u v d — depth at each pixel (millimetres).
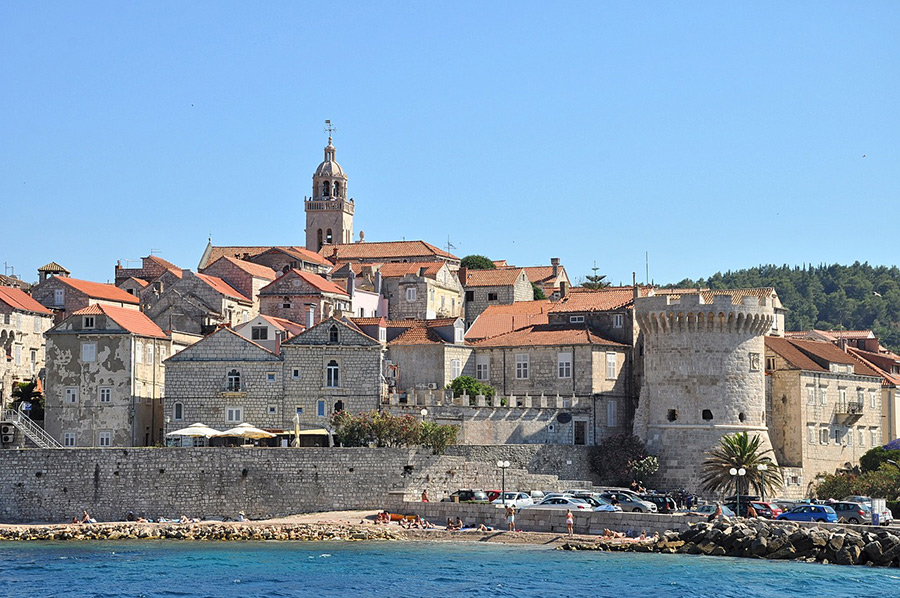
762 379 154250
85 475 133875
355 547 124938
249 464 135625
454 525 131750
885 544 117188
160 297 189375
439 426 144000
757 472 143250
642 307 156250
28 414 158625
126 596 103312
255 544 126812
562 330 166500
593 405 159500
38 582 108250
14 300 177250
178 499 134625
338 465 136875
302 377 149750
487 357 166625
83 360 152375
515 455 147250
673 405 153375
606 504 131500
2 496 133500
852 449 167750
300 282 190000
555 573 111875
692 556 120500
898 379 184000
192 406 149750
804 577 110250
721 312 151750
